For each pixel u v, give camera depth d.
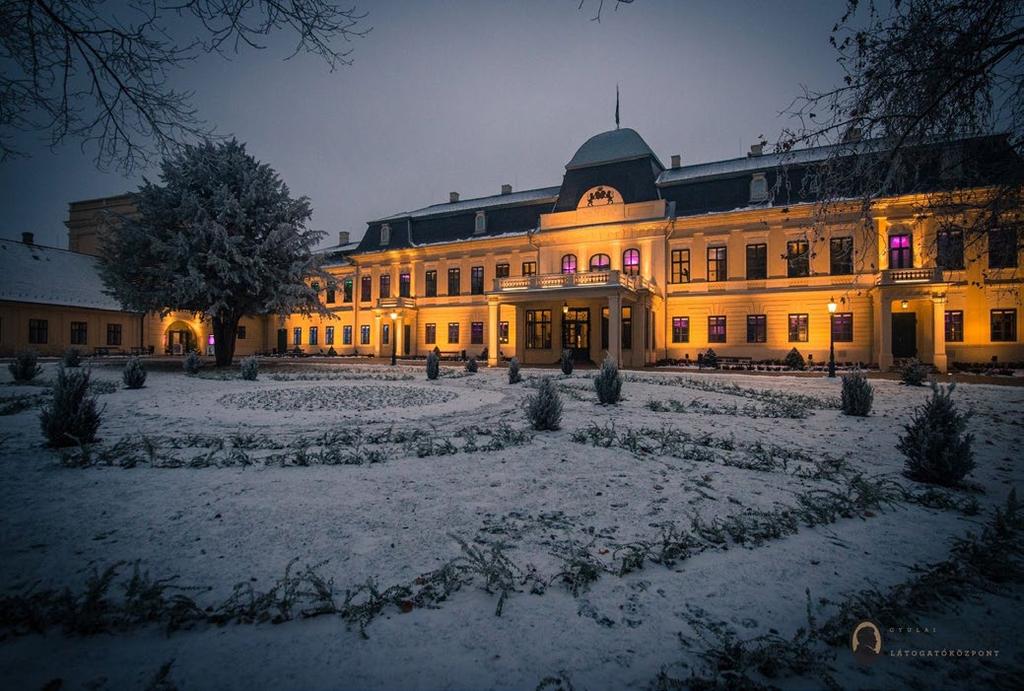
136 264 23.41
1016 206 5.16
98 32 4.23
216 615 2.48
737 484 5.10
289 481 5.08
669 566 3.19
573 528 3.87
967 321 24.14
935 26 4.44
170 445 6.75
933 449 5.21
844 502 4.44
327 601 2.63
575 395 13.33
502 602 2.64
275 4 4.14
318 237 27.27
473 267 38.50
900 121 5.13
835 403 11.83
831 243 26.98
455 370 25.00
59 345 36.44
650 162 31.56
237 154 25.22
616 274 26.09
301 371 24.50
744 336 29.05
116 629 2.40
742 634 2.40
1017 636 2.43
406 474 5.36
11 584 2.83
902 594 2.69
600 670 2.14
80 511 4.14
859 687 2.05
